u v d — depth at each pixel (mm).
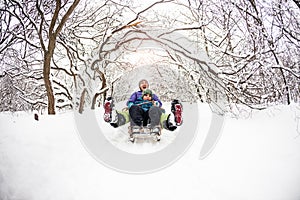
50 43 6133
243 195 2297
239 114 5605
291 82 6152
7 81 8594
